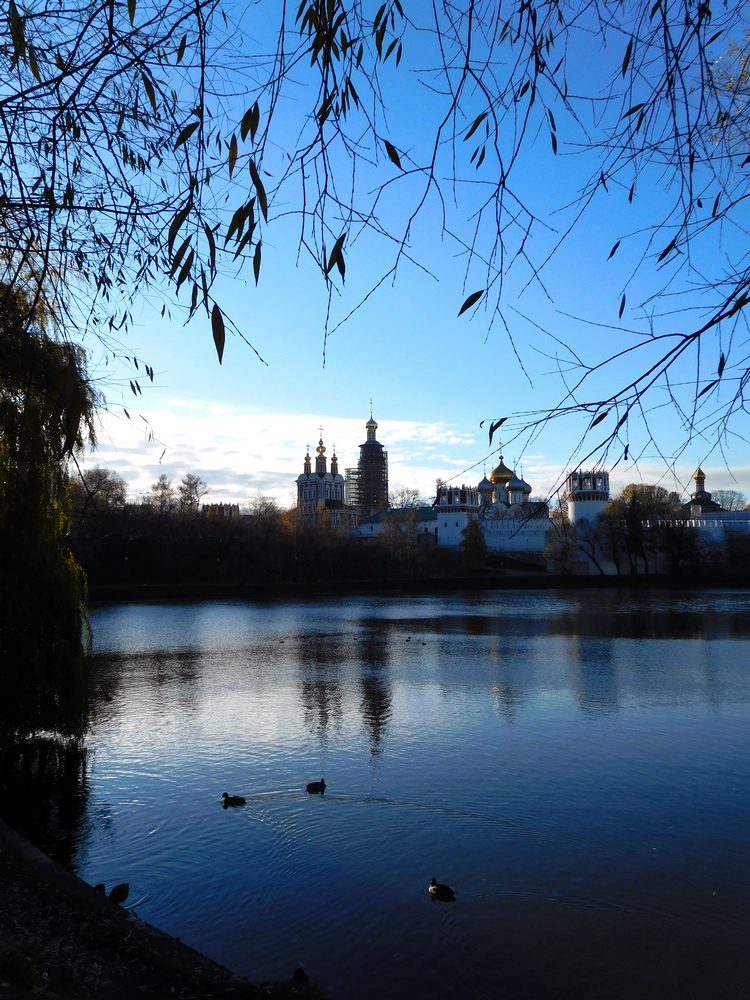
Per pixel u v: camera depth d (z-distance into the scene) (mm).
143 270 5586
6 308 5312
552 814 13805
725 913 10164
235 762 17375
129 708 23844
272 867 11633
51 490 16141
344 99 3484
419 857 11969
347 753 18078
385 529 108188
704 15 3453
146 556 89250
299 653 37688
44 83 4109
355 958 9125
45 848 12430
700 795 14766
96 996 6402
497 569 107125
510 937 9578
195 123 3738
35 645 15836
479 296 3371
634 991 8469
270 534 93500
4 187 4910
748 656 34000
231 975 7270
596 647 38250
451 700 24766
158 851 12297
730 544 94938
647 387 3514
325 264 3396
